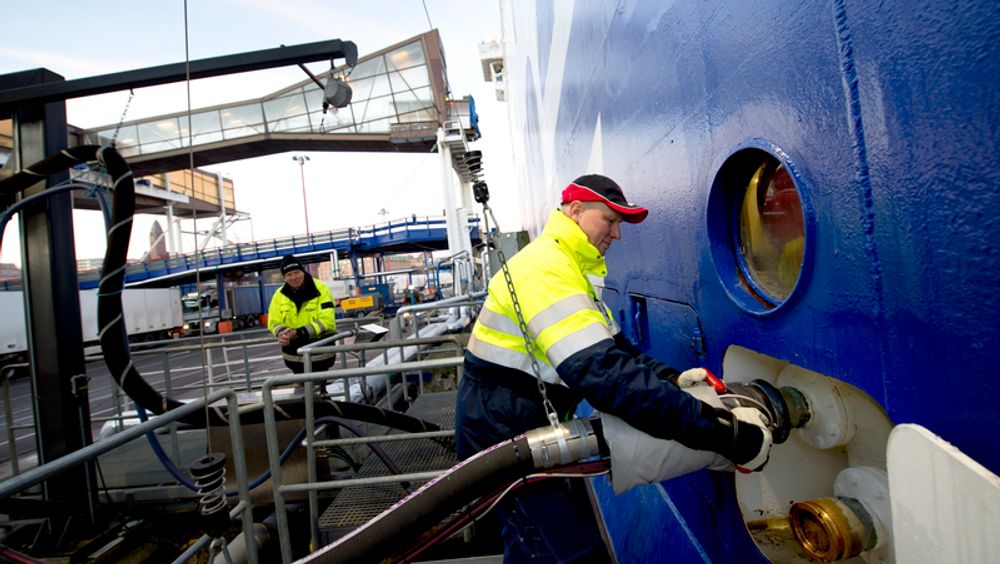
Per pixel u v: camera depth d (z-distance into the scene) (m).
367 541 1.09
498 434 1.29
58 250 3.54
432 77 17.97
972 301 0.52
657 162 1.49
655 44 1.44
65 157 2.98
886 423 0.78
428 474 2.13
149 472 4.02
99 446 1.60
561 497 1.31
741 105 0.97
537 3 3.96
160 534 3.78
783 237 0.96
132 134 19.33
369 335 4.39
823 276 0.77
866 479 0.76
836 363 0.75
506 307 1.28
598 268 1.32
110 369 2.94
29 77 3.42
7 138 14.34
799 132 0.80
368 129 18.72
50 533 3.47
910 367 0.61
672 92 1.33
